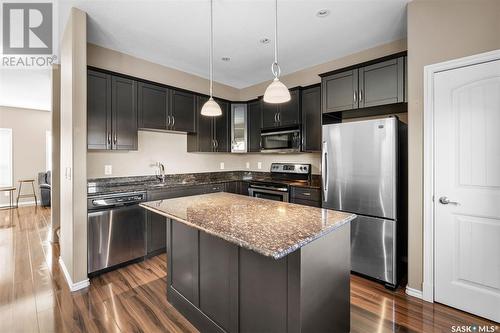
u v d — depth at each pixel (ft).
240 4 7.22
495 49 5.84
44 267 9.02
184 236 6.39
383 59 8.49
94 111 8.88
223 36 9.16
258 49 10.28
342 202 8.64
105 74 9.21
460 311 6.48
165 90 11.25
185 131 12.11
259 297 4.68
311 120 11.35
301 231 4.33
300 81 12.78
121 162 10.81
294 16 7.86
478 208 6.18
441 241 6.73
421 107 6.97
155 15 7.77
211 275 5.65
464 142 6.33
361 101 9.05
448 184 6.59
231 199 7.49
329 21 8.16
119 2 7.09
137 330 5.82
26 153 20.92
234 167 15.93
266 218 5.21
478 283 6.23
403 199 8.21
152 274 8.60
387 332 5.74
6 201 20.07
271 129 12.80
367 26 8.49
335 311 5.01
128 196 9.16
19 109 20.56
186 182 12.22
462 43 6.27
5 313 6.38
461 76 6.31
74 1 7.02
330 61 11.52
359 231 8.24
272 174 14.06
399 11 7.59
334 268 4.94
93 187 9.70
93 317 6.26
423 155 6.95
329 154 9.01
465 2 6.22
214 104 7.17
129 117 9.90
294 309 4.15
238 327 5.05
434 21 6.69
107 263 8.60
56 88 11.98
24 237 12.35
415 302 6.93
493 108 5.92
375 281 8.05
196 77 13.52
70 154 7.64
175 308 6.69
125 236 9.09
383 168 7.70
